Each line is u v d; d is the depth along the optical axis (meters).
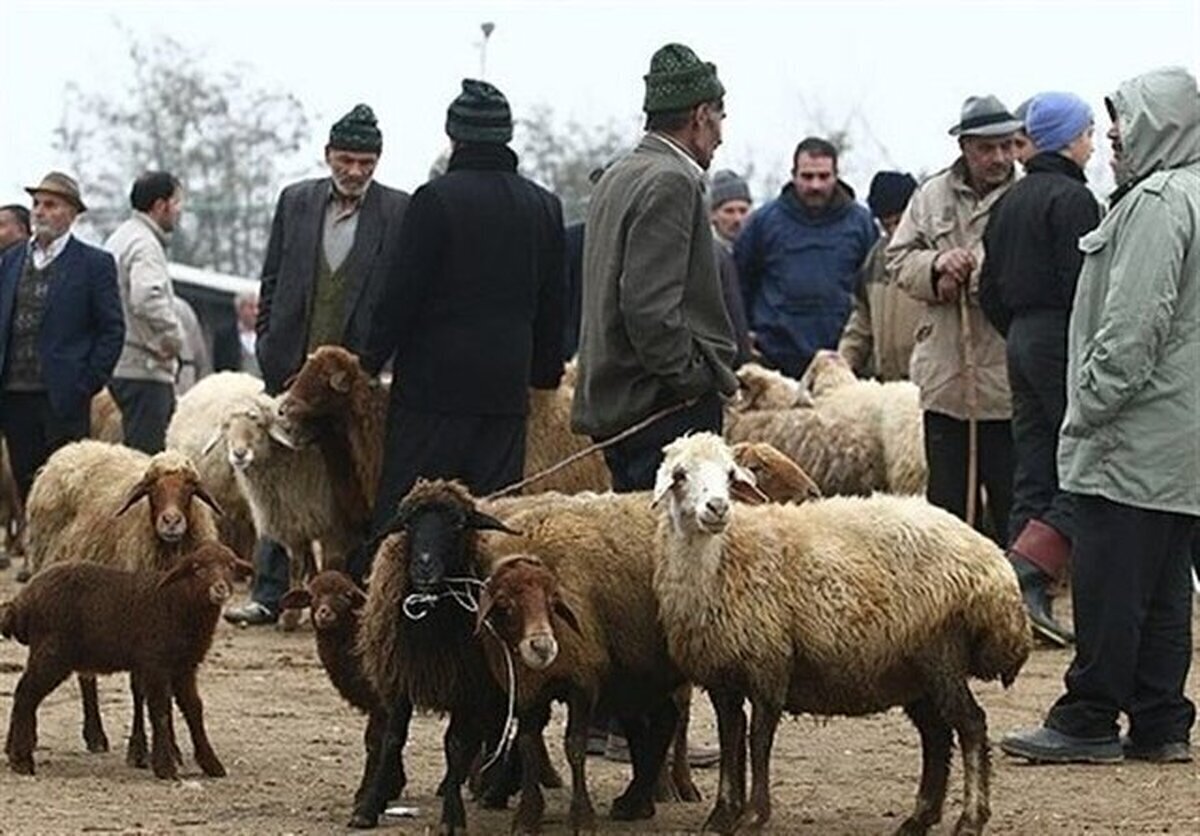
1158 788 14.27
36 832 12.47
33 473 23.08
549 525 12.92
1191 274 14.51
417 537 12.45
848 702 12.62
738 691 12.59
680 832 12.94
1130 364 14.34
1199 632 21.45
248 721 16.64
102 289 22.44
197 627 14.27
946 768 12.94
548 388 16.83
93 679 15.27
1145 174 14.67
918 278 20.06
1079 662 15.01
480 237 15.84
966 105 20.34
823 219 24.78
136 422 24.73
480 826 13.12
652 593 12.89
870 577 12.41
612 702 13.16
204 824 12.86
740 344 22.61
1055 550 19.06
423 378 15.92
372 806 12.91
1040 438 18.98
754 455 15.17
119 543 16.31
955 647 12.54
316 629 13.55
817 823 13.32
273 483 20.02
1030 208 18.67
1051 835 12.92
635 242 14.13
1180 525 15.01
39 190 22.44
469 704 12.72
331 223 20.56
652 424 14.45
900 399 21.97
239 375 23.69
